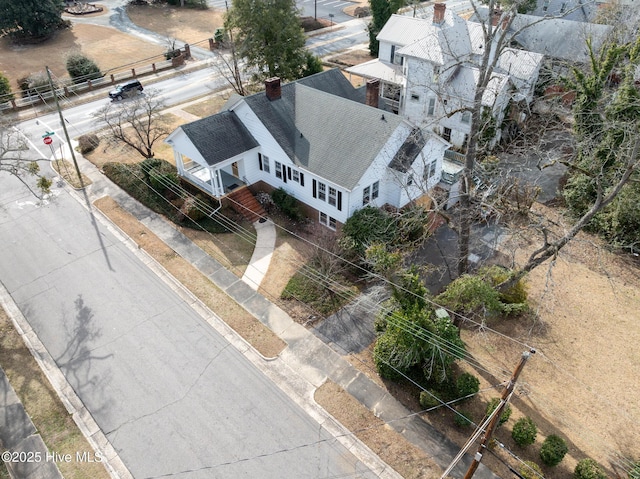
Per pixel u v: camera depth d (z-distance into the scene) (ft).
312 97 94.12
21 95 149.28
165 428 58.65
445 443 56.49
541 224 67.31
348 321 72.79
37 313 74.95
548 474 53.62
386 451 55.83
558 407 60.64
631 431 57.98
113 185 106.52
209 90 155.74
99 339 70.38
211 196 96.12
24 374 65.51
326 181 83.46
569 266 83.87
